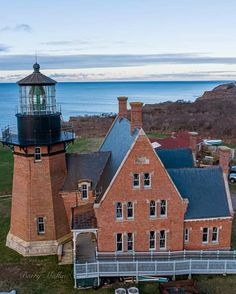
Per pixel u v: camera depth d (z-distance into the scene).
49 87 32.78
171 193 30.75
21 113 32.69
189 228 31.86
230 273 30.44
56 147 33.69
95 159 35.94
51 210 33.69
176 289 27.30
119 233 30.72
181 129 106.88
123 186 30.05
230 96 176.88
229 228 32.38
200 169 34.06
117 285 29.31
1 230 39.84
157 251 31.38
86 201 34.62
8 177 60.38
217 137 93.81
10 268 31.75
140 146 29.72
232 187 54.78
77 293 28.30
